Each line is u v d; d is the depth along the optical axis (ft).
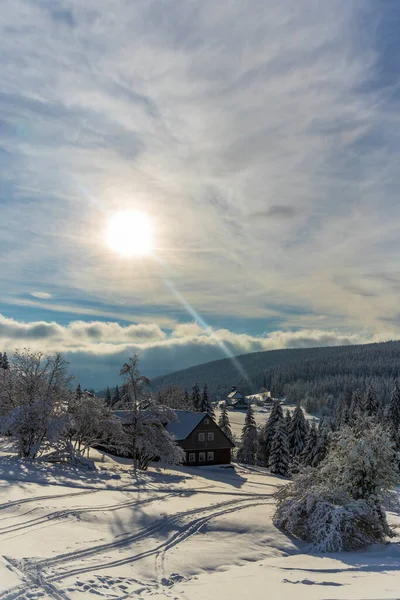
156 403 136.15
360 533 70.28
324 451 185.47
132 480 98.53
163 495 84.79
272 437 208.03
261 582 46.01
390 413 215.92
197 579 46.85
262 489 120.37
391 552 66.59
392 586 44.70
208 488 103.65
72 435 125.70
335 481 79.61
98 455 155.53
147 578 45.85
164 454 130.00
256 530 68.90
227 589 42.96
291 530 70.64
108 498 75.10
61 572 43.19
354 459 79.36
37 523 57.62
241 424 429.38
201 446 172.24
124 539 56.85
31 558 45.55
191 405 302.45
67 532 55.47
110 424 124.36
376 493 78.07
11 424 104.17
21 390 113.70
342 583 46.09
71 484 83.25
